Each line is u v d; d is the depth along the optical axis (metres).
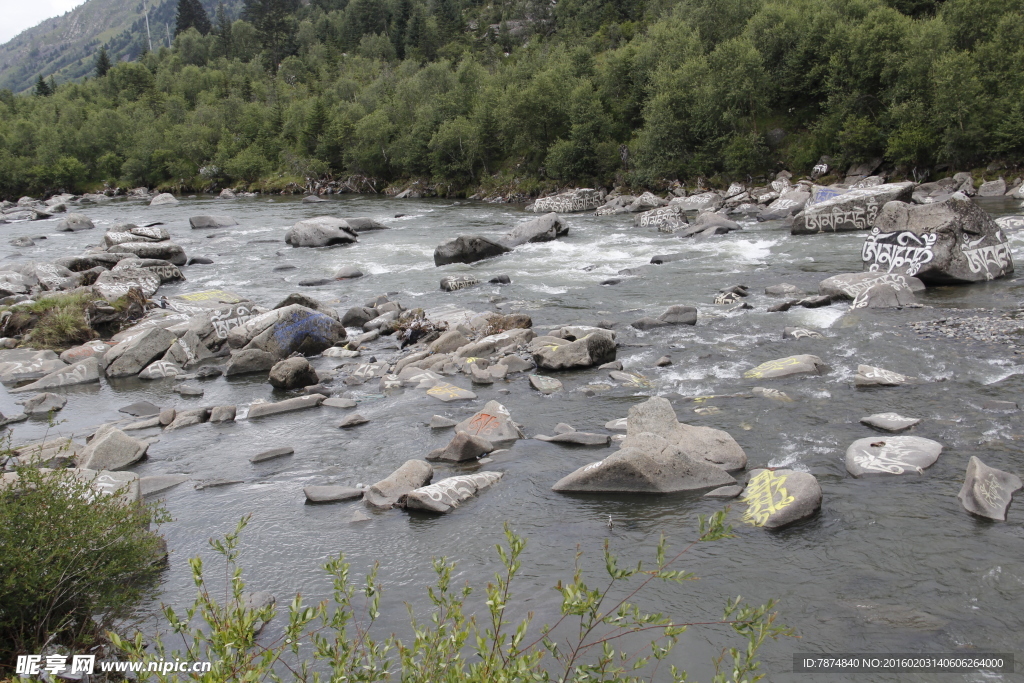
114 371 18.59
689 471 10.19
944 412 12.15
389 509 10.17
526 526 9.41
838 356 15.67
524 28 141.38
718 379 14.88
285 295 27.03
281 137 105.81
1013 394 12.72
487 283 26.89
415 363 17.41
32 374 19.06
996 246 22.14
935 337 16.41
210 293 26.42
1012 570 7.76
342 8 195.50
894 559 8.11
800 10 65.12
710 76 60.50
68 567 6.39
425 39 139.62
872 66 53.78
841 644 6.80
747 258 28.53
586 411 13.59
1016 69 46.50
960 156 46.81
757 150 57.28
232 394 16.55
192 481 11.58
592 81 76.31
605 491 10.20
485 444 12.00
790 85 61.44
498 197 70.81
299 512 10.24
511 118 72.56
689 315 19.47
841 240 31.12
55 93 151.12
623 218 45.91
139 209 68.56
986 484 9.24
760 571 8.04
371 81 121.12
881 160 52.62
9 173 103.12
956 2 53.62
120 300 24.25
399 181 86.25
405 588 8.13
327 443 12.90
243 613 4.33
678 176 60.69
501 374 16.16
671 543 8.73
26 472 7.01
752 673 6.45
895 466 10.18
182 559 9.02
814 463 10.65
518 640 4.50
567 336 18.08
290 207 65.12
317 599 7.98
